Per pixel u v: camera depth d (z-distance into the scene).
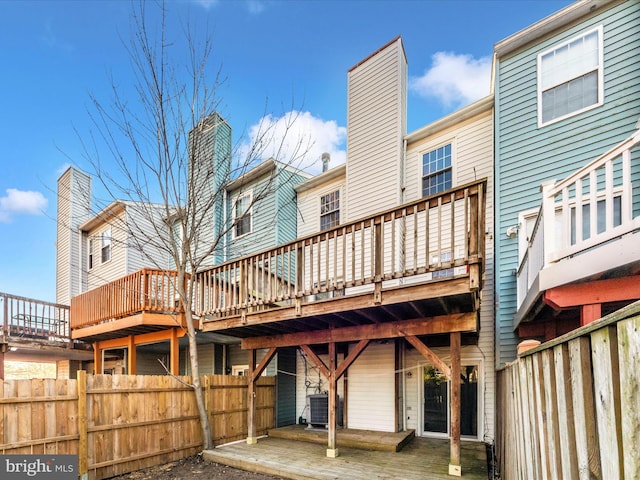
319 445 6.42
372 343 7.62
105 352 11.68
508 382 3.66
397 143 7.95
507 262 6.31
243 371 10.17
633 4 5.59
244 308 6.10
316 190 9.83
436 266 4.23
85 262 14.17
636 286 3.34
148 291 7.35
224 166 9.18
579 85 5.96
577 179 3.63
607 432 1.16
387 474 4.66
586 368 1.37
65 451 4.72
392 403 7.15
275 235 9.52
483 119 7.18
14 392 4.39
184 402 6.25
